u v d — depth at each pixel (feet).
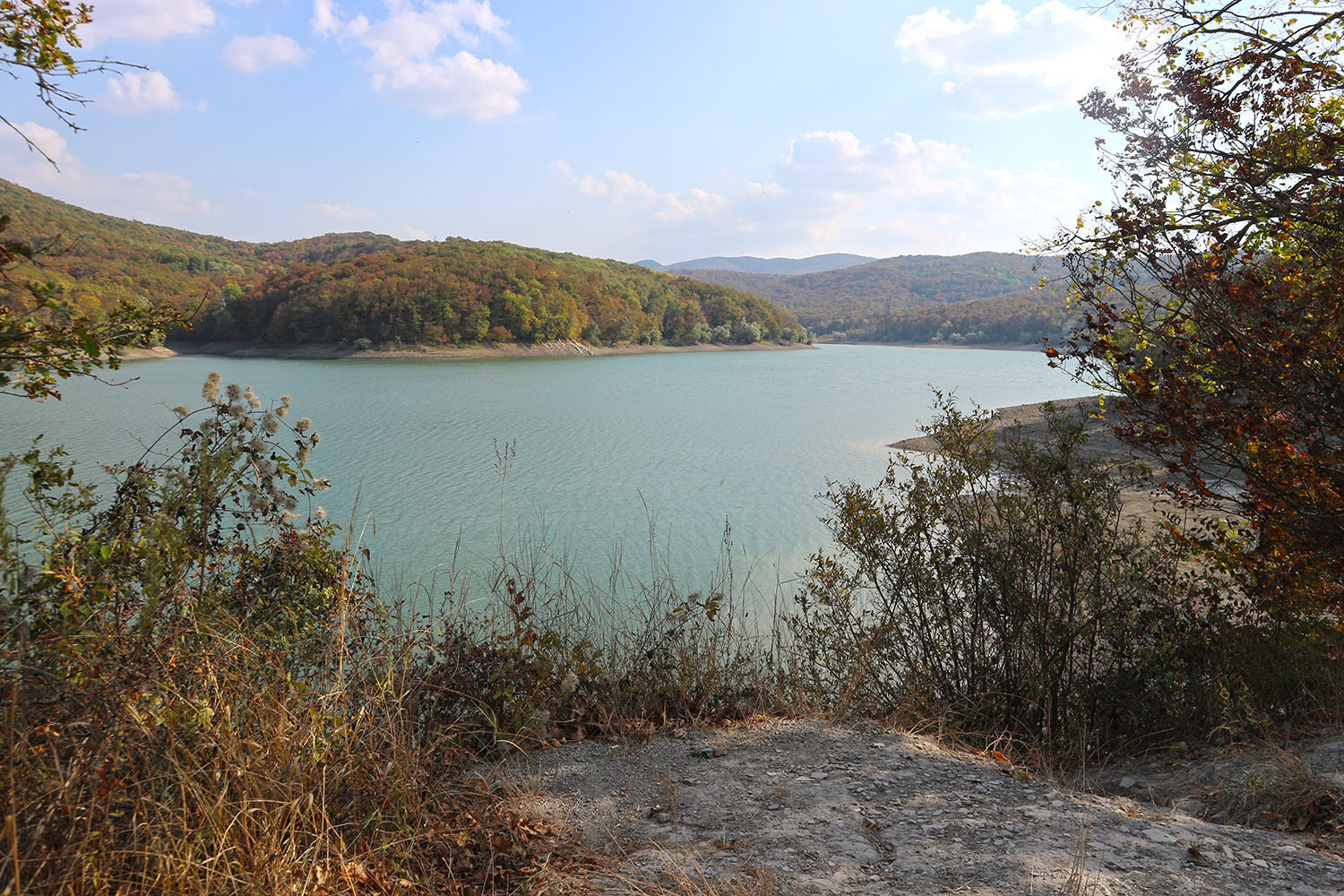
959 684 20.06
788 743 14.06
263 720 9.68
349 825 9.52
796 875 8.94
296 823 8.75
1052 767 16.80
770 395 234.79
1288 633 20.08
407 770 10.55
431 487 91.66
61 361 11.73
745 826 10.48
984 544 20.45
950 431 21.75
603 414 179.42
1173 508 34.40
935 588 20.72
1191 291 18.31
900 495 22.59
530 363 416.46
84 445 106.52
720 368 388.57
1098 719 19.39
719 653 17.93
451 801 10.80
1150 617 20.47
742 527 73.05
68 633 9.20
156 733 8.65
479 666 14.66
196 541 12.91
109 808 7.84
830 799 11.38
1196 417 18.89
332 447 123.03
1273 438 17.44
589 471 104.17
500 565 32.22
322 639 13.35
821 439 137.69
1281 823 11.92
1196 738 18.08
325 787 9.66
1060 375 344.08
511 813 10.73
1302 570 18.97
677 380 302.04
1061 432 20.53
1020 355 550.36
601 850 9.90
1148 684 20.03
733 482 96.94
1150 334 19.25
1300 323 17.47
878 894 8.48
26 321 11.41
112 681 8.73
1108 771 16.78
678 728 14.76
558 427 152.97
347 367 357.61
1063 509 21.54
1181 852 9.61
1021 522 20.34
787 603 41.09
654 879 8.90
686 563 59.52
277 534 15.08
